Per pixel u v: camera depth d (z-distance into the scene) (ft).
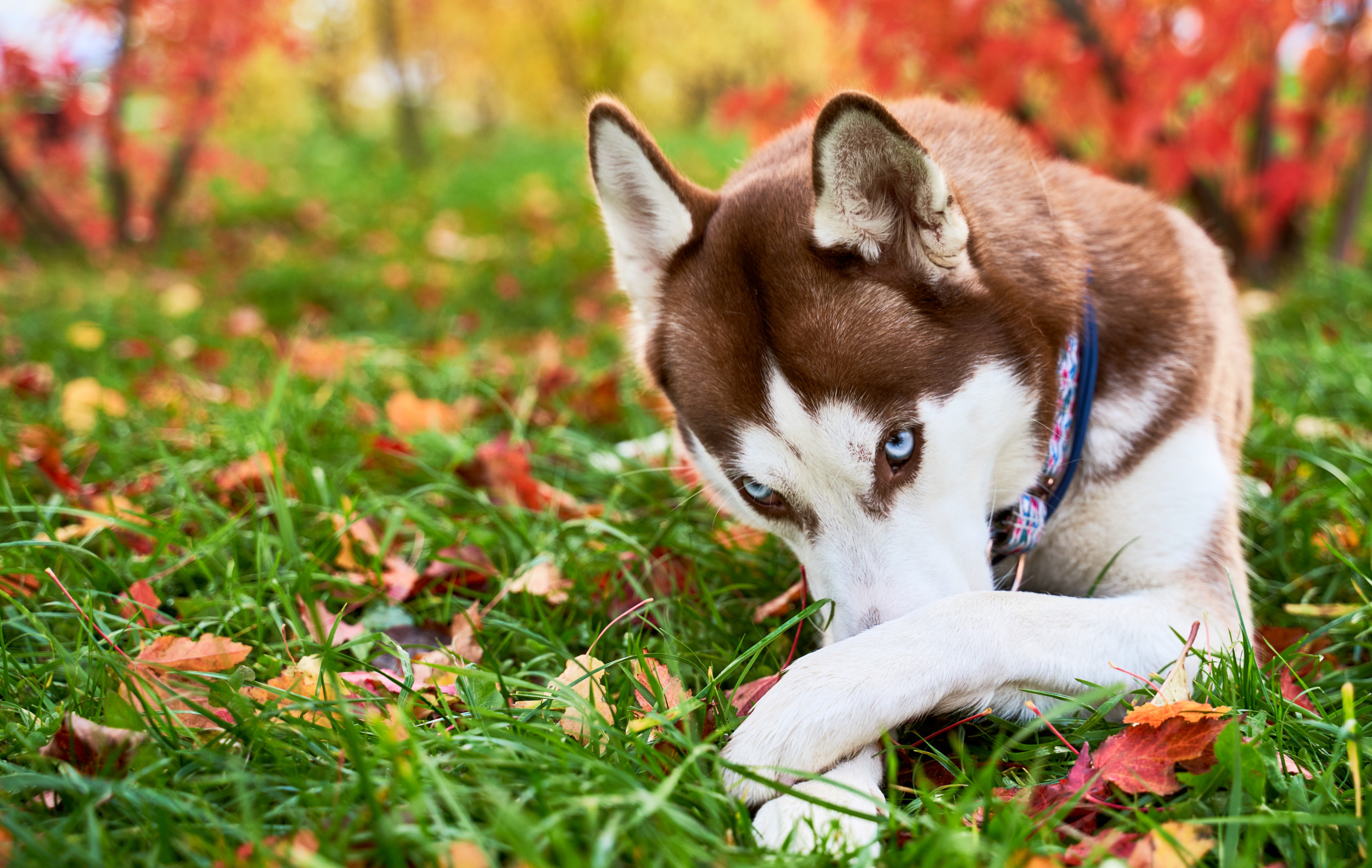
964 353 2.85
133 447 4.14
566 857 2.23
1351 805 2.42
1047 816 2.42
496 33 22.29
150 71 10.73
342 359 5.30
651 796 2.31
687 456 3.38
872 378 2.80
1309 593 3.17
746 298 2.90
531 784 2.43
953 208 2.80
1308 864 2.35
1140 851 2.31
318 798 2.44
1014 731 2.72
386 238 11.39
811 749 2.55
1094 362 3.03
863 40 6.34
